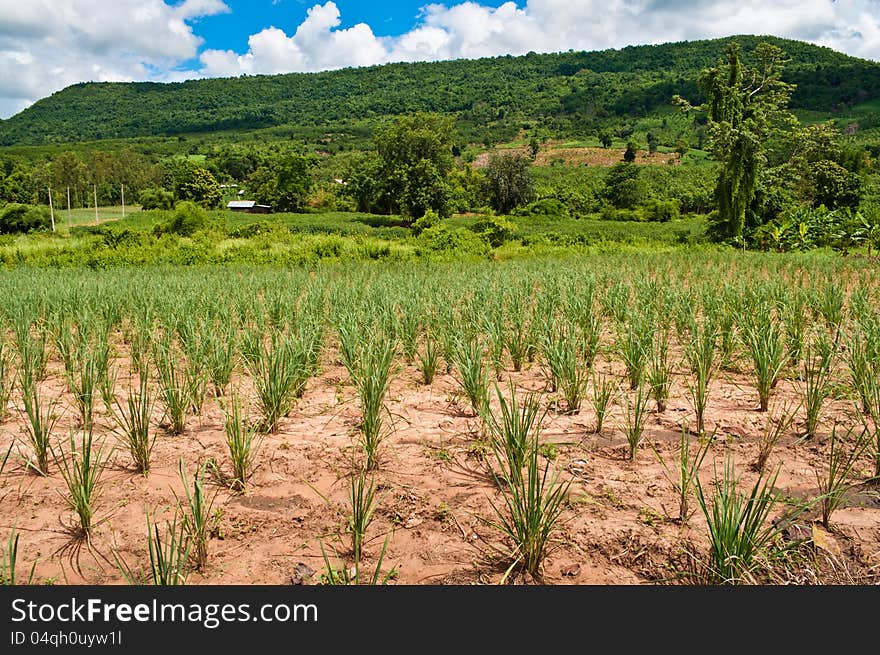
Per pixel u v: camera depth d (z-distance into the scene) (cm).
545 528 337
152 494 423
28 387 557
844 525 370
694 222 7612
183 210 4056
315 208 10375
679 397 631
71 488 371
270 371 541
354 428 554
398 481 444
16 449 503
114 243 3131
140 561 348
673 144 16638
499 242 4003
